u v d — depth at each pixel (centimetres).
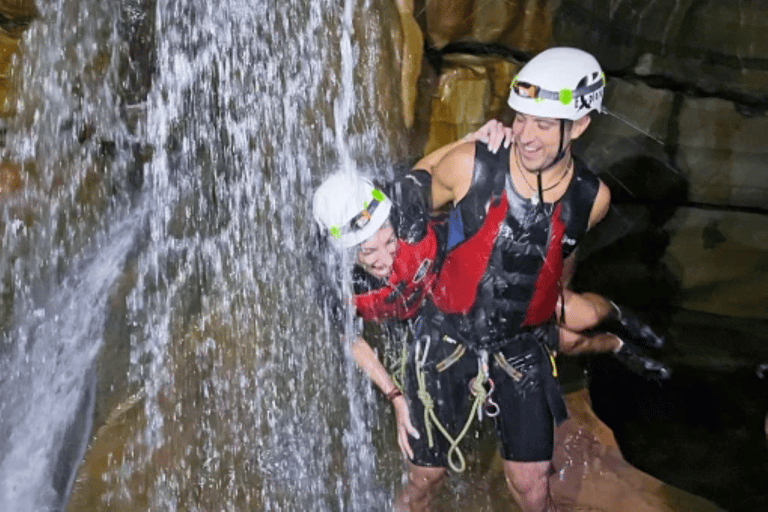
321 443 358
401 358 323
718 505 353
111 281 409
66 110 430
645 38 459
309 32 419
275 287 406
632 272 485
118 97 437
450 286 305
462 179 295
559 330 369
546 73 277
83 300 402
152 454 341
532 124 279
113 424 354
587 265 486
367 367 325
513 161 291
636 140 471
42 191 425
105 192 436
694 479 372
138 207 437
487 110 434
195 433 352
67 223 425
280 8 417
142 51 432
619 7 451
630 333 456
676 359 442
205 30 426
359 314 324
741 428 402
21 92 423
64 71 428
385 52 419
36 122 427
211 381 374
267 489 334
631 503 331
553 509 324
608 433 375
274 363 383
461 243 298
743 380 427
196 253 422
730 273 475
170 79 436
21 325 393
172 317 398
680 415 409
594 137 470
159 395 367
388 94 422
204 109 437
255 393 372
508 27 437
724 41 451
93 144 437
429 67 434
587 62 282
